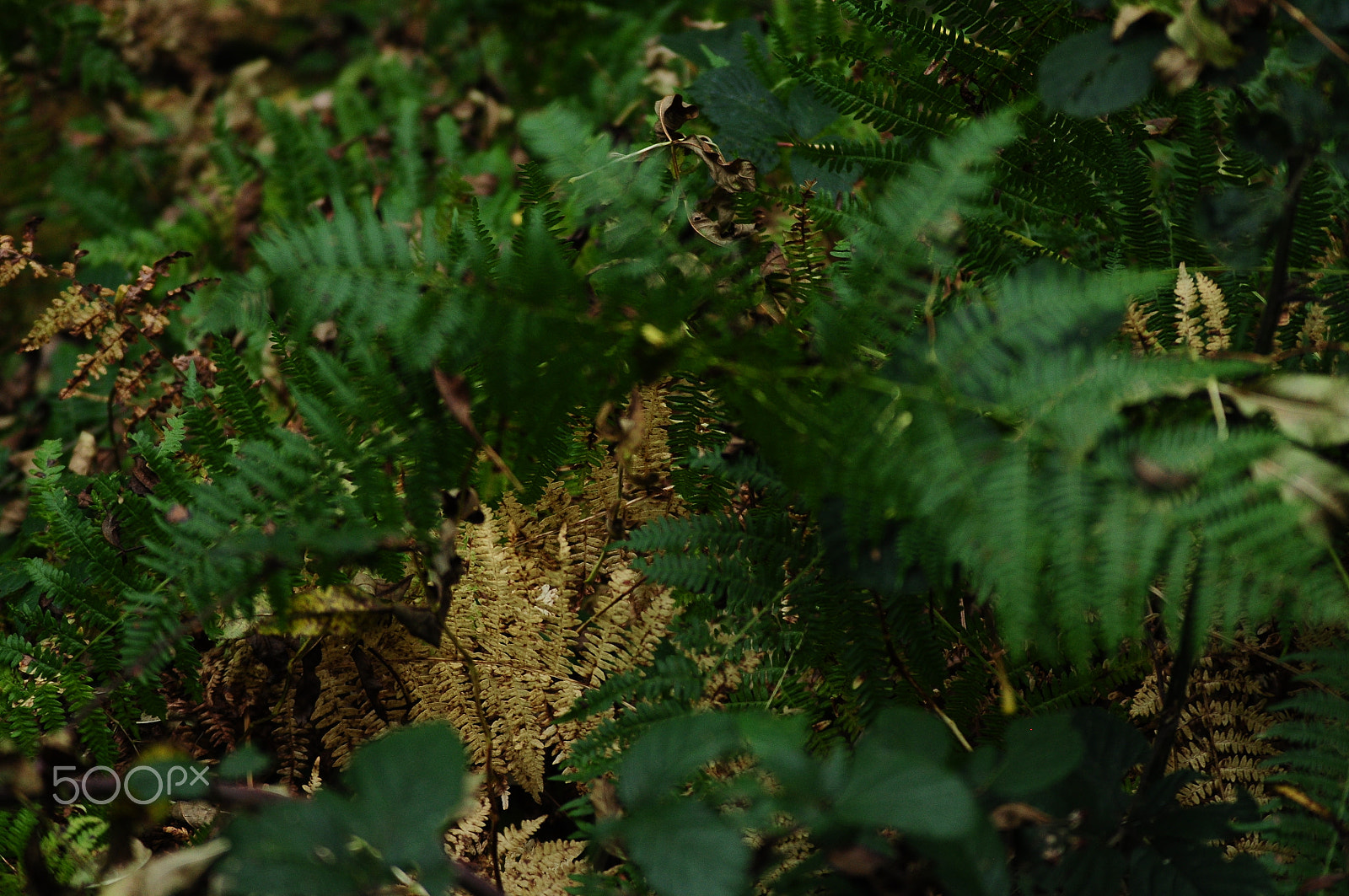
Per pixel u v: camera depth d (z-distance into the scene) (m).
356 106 2.85
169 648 1.74
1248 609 1.61
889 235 1.69
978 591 1.74
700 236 1.86
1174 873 1.62
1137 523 1.61
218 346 1.80
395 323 1.70
